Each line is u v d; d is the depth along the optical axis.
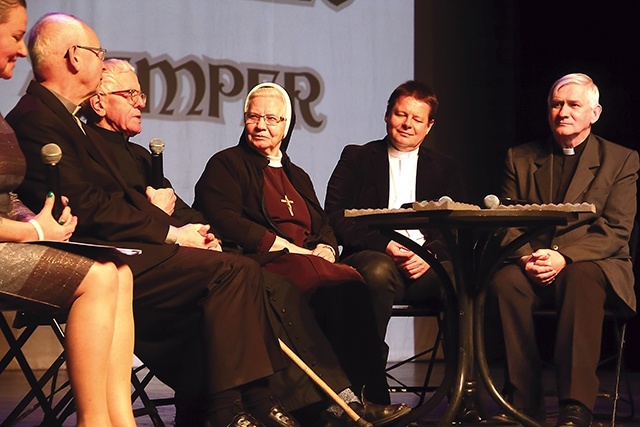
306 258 5.32
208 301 4.46
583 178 5.82
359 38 10.20
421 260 5.81
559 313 5.24
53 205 3.83
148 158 5.62
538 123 10.62
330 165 10.05
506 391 5.49
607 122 9.91
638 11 9.66
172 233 4.76
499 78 10.95
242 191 5.74
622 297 5.36
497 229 4.88
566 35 10.30
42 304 3.54
